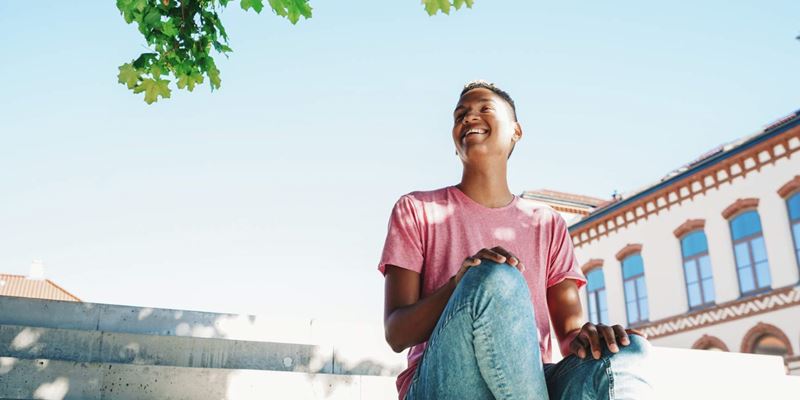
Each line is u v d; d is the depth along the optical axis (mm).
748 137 17219
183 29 4078
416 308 1889
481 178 2387
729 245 17734
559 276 2344
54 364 3404
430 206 2318
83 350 3854
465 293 1656
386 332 2033
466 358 1667
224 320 4750
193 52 4109
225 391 3574
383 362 4516
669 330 19016
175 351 4027
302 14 4062
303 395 3686
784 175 16469
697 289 18547
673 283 19141
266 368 4211
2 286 31109
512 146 2576
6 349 3730
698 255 18656
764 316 16484
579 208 24547
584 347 1753
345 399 3758
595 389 1680
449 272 2207
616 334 1726
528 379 1613
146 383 3488
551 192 24578
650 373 1699
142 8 4016
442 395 1690
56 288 32094
